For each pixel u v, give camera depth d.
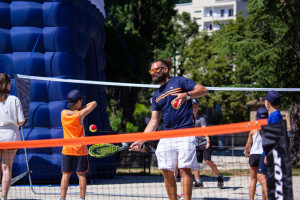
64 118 6.56
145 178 11.69
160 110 5.68
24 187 9.39
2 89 6.25
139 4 29.66
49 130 9.83
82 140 4.91
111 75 24.73
